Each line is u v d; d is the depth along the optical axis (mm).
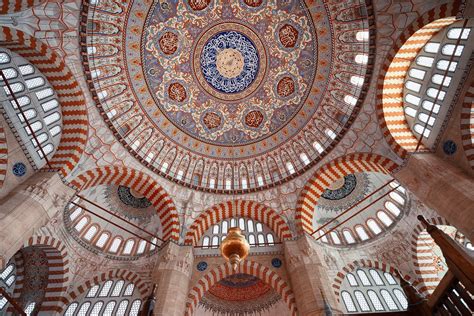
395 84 17141
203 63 21750
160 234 21625
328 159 19953
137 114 20297
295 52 20688
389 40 15773
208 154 22859
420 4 14039
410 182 15703
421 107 16203
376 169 18375
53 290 17812
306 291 15352
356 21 16891
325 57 19609
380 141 17578
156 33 19391
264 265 18344
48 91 16719
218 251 19328
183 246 18688
